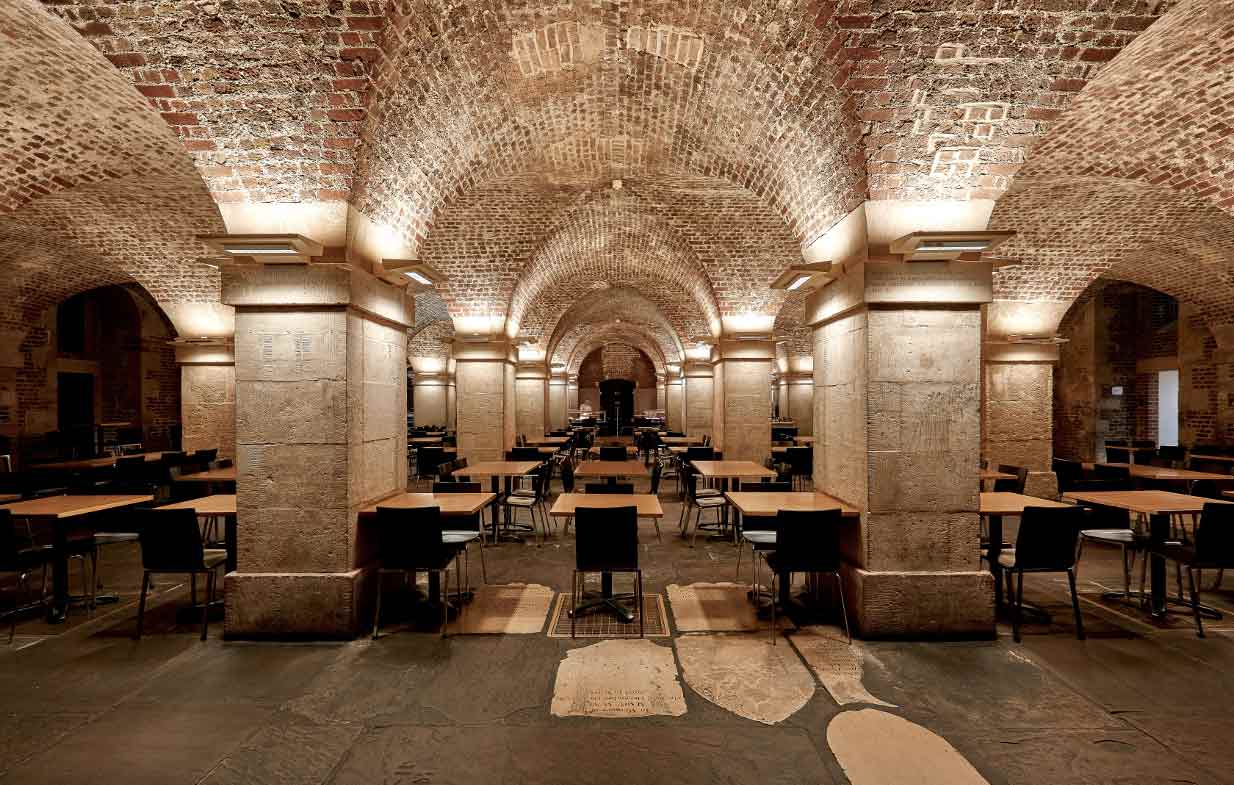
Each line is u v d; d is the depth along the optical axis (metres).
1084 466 11.04
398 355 5.84
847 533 5.12
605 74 5.80
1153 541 5.35
